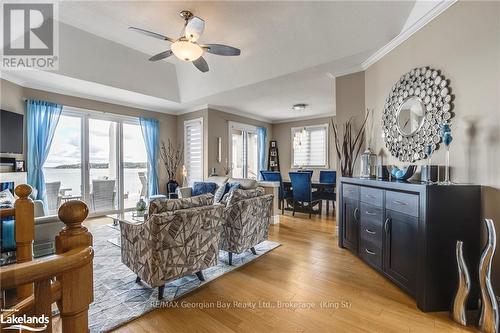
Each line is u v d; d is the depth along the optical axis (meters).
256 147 7.74
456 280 1.98
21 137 4.15
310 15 2.86
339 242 3.47
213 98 5.36
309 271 2.70
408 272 2.18
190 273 2.28
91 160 5.25
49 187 4.66
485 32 2.01
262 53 3.66
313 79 4.16
